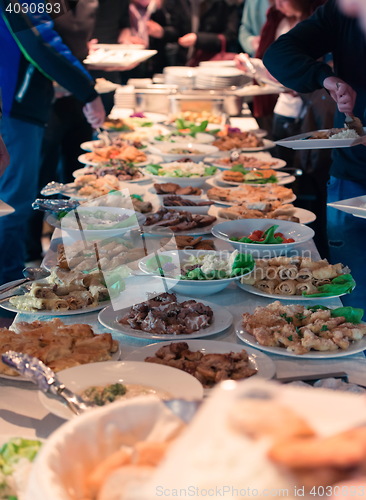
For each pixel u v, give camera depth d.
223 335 1.38
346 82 2.47
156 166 2.71
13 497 0.76
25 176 3.32
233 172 2.74
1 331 1.27
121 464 0.61
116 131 3.67
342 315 1.38
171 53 5.66
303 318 1.38
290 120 3.99
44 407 1.04
